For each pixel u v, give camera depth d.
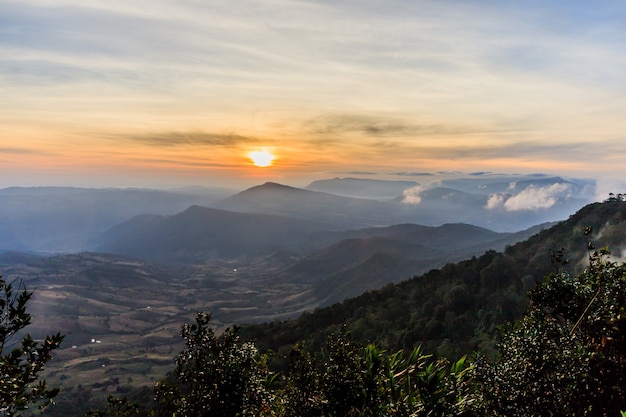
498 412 4.97
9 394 3.57
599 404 4.69
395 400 4.64
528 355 5.19
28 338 3.85
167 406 5.63
